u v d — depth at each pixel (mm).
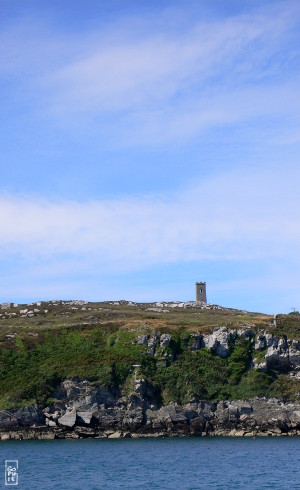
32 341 150000
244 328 152375
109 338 150000
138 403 134750
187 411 135875
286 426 137750
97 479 82562
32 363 141500
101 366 139375
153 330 150125
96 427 131750
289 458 102000
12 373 137000
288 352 149875
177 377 141625
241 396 140875
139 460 99188
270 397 141625
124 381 138250
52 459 99875
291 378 147500
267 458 101938
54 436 128875
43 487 77062
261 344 150000
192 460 99375
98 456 103438
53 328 156875
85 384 134375
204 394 139875
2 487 77188
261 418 138250
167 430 133500
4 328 159750
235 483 79812
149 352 145375
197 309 194375
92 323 158625
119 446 117188
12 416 127875
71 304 198625
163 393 138750
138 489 75812
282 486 77688
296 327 156625
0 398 130625
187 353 147375
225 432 136125
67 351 146750
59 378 136000
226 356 148625
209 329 151875
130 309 189625
